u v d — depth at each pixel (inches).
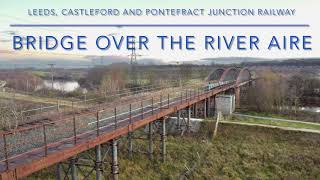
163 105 1206.9
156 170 1073.5
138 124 893.8
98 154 757.3
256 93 2452.0
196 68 3855.8
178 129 1435.8
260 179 1090.1
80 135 714.2
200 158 1203.2
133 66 2876.5
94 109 1065.5
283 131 1526.8
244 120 1847.9
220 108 1978.3
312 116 2164.1
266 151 1301.7
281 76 3321.9
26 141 662.5
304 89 3041.3
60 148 615.2
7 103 1246.3
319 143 1395.2
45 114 1005.8
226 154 1268.5
